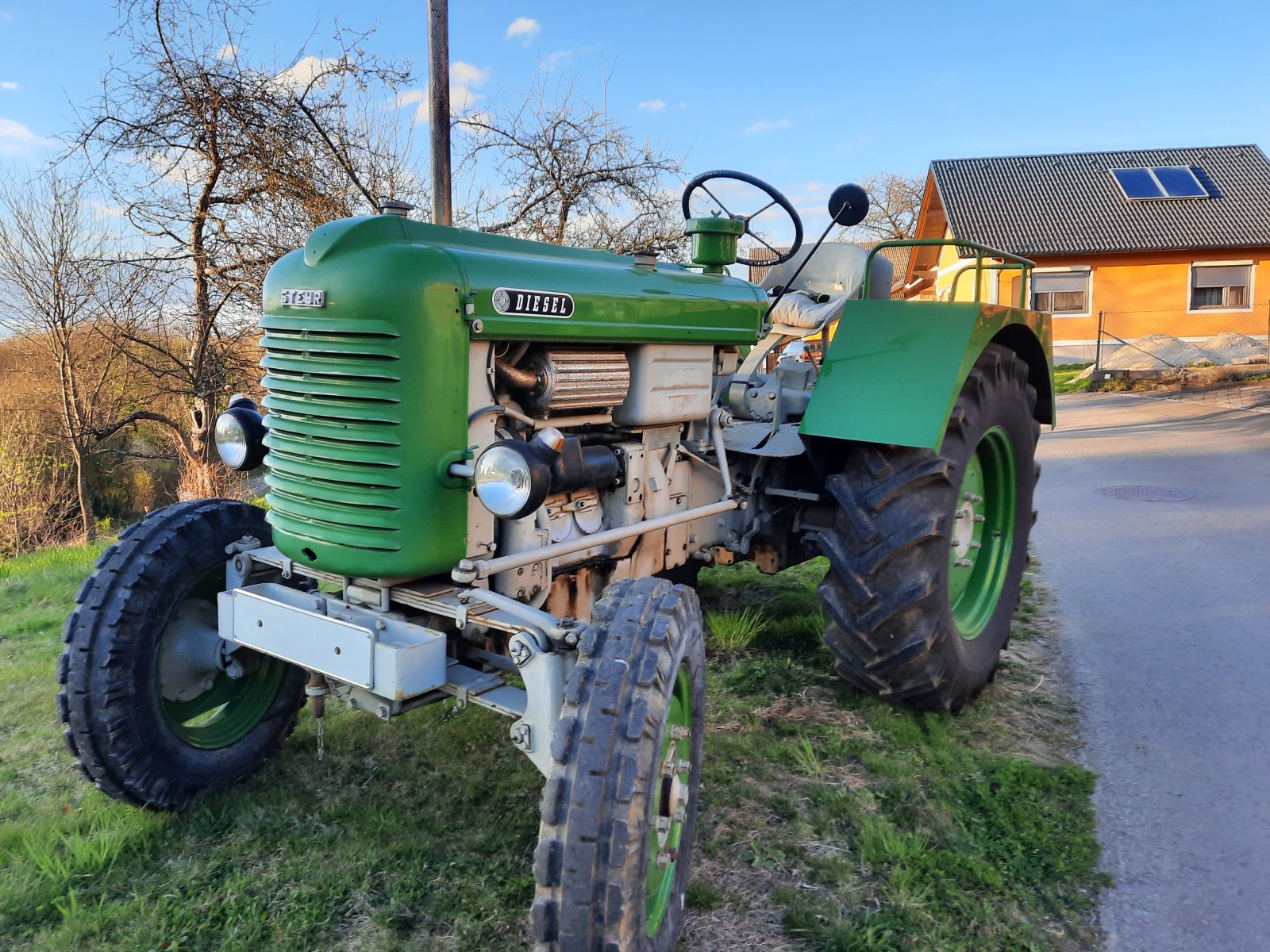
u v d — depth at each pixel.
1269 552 5.18
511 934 2.09
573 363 2.49
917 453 2.93
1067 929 2.11
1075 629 4.09
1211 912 2.15
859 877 2.31
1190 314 19.30
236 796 2.71
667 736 2.01
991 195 20.73
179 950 2.06
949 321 2.97
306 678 2.92
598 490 2.78
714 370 3.18
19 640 4.40
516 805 2.66
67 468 12.21
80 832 2.52
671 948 1.95
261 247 9.05
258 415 2.65
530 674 1.96
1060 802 2.64
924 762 2.88
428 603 2.19
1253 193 19.78
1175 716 3.19
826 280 4.62
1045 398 3.93
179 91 8.70
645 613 1.94
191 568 2.61
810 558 3.79
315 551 2.29
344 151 8.95
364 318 2.11
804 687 3.47
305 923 2.13
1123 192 20.16
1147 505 6.64
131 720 2.45
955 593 3.40
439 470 2.19
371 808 2.61
